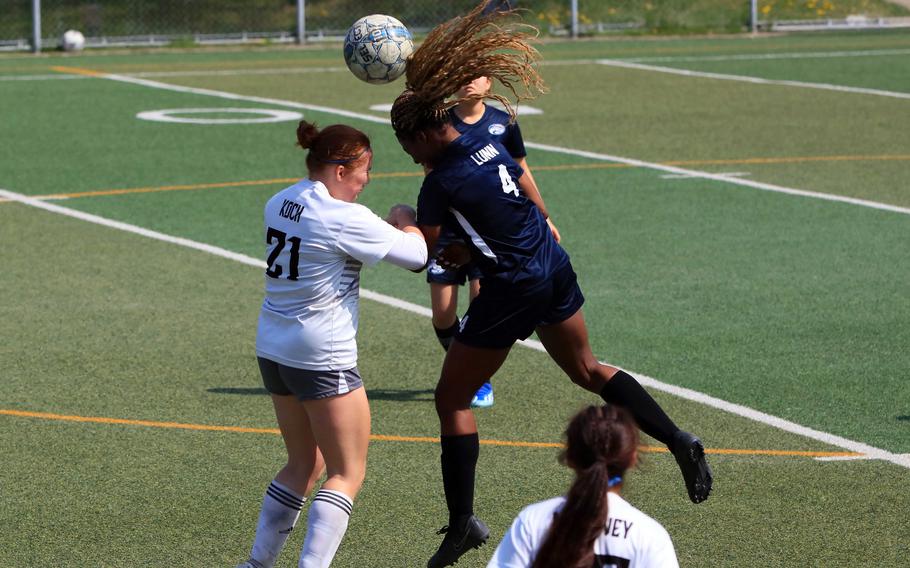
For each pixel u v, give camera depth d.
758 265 37.94
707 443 23.66
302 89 79.12
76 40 100.94
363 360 28.94
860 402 25.95
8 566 18.58
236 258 38.66
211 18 113.00
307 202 16.66
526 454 23.23
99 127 63.94
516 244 18.14
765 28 117.62
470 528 18.25
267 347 16.95
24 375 27.55
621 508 11.82
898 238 41.47
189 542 19.52
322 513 16.72
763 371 27.98
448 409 18.56
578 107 72.00
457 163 17.97
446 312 25.27
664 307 33.31
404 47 24.00
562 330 19.16
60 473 22.14
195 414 25.23
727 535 19.73
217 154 56.88
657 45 107.06
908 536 19.64
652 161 55.56
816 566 18.64
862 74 86.56
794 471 22.30
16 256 38.72
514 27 18.45
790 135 62.28
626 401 19.20
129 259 38.41
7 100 73.12
